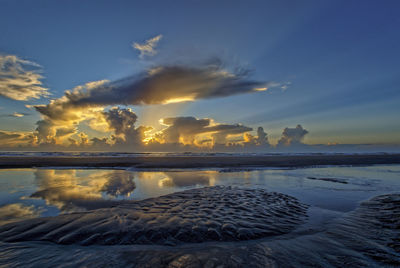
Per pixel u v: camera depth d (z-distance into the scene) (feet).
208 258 11.80
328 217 19.44
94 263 11.16
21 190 30.45
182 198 25.46
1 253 12.16
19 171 54.54
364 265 11.10
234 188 32.12
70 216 18.69
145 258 11.74
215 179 41.42
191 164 74.38
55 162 80.33
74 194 27.89
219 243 13.79
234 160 97.86
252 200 24.71
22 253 12.17
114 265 10.98
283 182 38.09
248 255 12.20
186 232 15.19
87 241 13.79
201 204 22.72
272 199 25.46
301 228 16.69
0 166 65.82
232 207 21.65
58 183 36.60
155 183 36.63
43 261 11.33
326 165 72.23
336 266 11.00
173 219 17.83
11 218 18.25
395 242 14.01
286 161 90.07
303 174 49.32
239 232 15.40
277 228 16.52
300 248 13.19
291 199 25.76
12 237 14.34
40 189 31.24
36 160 90.89
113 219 17.81
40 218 18.20
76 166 67.21
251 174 49.26
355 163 80.23
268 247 13.29
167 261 11.43
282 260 11.60
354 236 15.10
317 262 11.41
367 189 32.22
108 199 25.07
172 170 57.47
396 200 24.67
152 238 14.26
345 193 29.45
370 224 17.54
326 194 28.78
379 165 73.41
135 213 19.48
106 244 13.43
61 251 12.49
